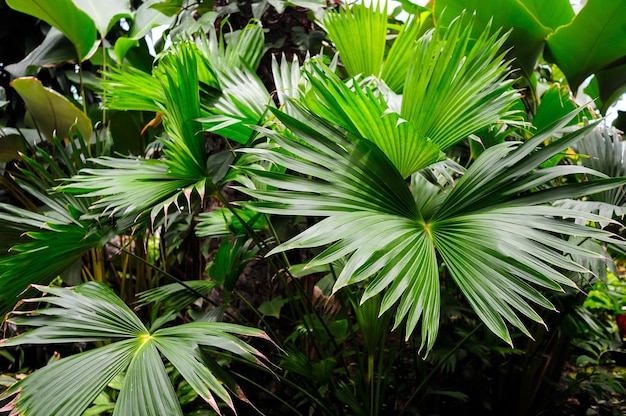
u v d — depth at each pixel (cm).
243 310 188
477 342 154
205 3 208
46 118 198
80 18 196
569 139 93
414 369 159
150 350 88
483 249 85
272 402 169
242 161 112
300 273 137
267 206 89
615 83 185
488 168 99
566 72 185
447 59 101
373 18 143
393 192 97
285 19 200
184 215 184
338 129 99
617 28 161
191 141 110
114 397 144
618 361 216
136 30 226
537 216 88
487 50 105
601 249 124
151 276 223
